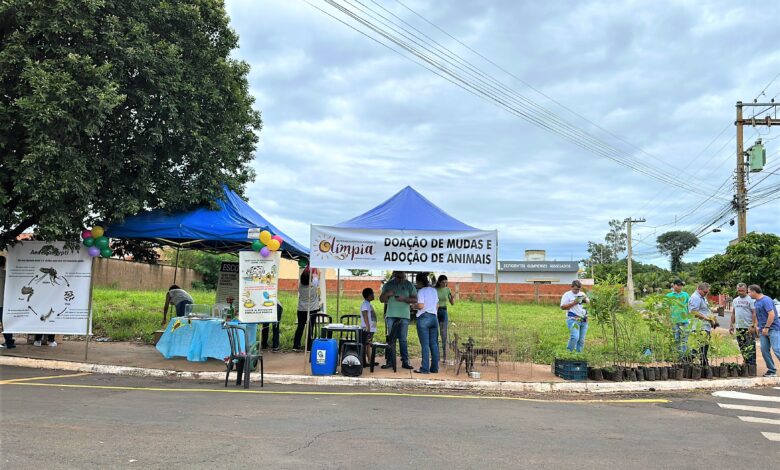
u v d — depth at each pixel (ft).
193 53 41.75
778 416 27.48
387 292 37.40
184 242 47.21
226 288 50.26
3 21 34.78
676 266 280.72
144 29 37.11
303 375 34.37
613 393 33.78
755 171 74.18
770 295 62.64
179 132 39.65
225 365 37.24
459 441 20.83
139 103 37.96
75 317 37.83
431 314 36.65
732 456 20.07
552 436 22.18
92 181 36.09
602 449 20.47
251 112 53.16
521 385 33.71
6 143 34.04
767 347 39.09
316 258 34.91
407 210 38.78
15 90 33.78
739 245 65.98
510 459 18.72
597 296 39.68
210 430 21.01
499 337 42.24
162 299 92.27
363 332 37.78
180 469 16.37
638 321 39.58
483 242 35.37
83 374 34.19
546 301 140.56
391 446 19.77
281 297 118.21
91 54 35.63
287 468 16.88
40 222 34.04
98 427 20.79
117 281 116.88
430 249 35.24
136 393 28.32
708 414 27.81
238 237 37.78
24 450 17.51
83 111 33.35
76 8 34.12
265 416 23.85
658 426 24.84
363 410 26.02
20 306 38.24
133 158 38.47
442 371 37.73
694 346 38.06
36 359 36.58
